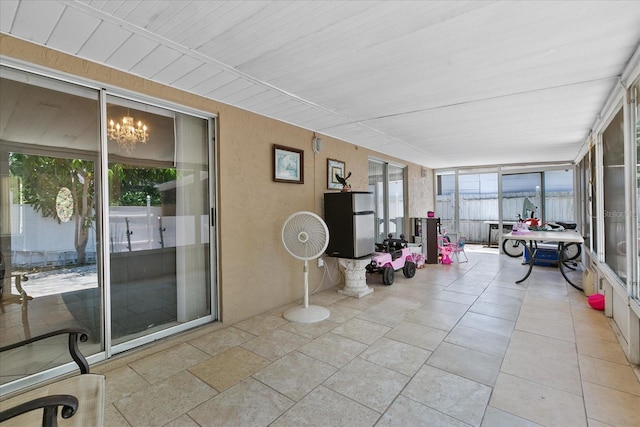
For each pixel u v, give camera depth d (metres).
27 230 1.98
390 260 4.53
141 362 2.32
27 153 1.98
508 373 2.12
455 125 3.89
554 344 2.53
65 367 2.10
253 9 1.61
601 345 2.50
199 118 2.95
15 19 1.67
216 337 2.74
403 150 5.55
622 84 2.37
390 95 2.87
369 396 1.88
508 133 4.31
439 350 2.46
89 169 2.22
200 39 1.90
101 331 2.27
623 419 1.65
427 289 4.24
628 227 2.27
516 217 7.90
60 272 2.11
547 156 6.31
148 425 1.66
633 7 1.60
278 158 3.56
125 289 2.42
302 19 1.70
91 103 2.23
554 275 5.00
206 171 3.01
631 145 2.27
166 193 2.70
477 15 1.68
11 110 1.92
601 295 3.43
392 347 2.52
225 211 3.00
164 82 2.53
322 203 4.24
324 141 4.31
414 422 1.66
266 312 3.38
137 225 2.50
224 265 2.99
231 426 1.64
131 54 2.08
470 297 3.86
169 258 2.72
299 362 2.30
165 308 2.69
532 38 1.91
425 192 7.82
